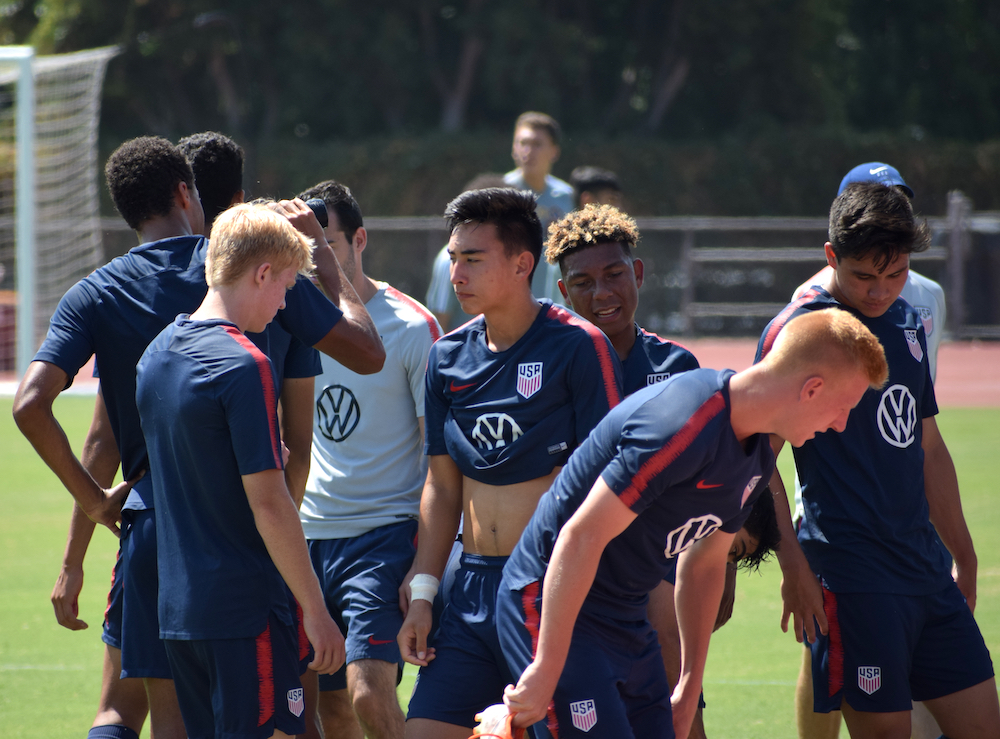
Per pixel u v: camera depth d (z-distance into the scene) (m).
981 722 12.11
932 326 14.88
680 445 8.78
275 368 11.88
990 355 69.81
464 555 11.27
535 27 106.50
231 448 10.12
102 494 11.70
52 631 19.59
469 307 11.02
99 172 106.12
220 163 13.34
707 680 17.22
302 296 11.74
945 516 13.27
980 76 120.81
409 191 104.12
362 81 111.12
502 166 103.62
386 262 89.50
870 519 11.99
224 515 10.22
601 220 12.91
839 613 12.09
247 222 10.48
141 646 11.22
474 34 107.31
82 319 11.50
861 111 120.62
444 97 112.06
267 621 10.39
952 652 12.16
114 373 11.53
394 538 13.65
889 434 12.07
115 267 11.61
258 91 114.50
